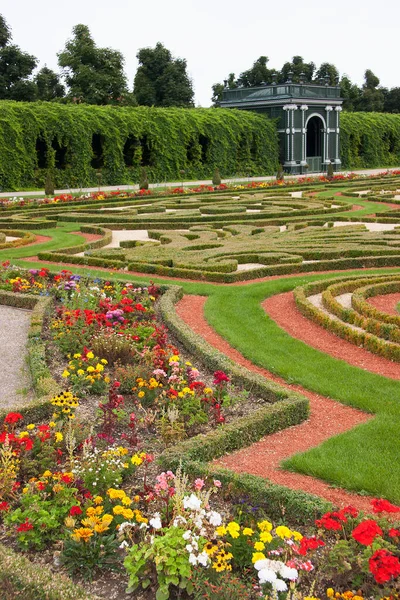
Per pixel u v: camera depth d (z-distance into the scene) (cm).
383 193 4222
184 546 574
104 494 690
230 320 1400
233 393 1026
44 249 2367
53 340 1273
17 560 568
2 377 1103
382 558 514
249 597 556
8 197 4550
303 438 879
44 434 775
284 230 2638
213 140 6531
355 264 1917
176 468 757
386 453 800
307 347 1229
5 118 4956
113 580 594
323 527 618
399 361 1147
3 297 1585
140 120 5956
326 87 7256
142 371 1038
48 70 8119
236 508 673
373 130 8031
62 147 5472
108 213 3356
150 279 1714
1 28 6831
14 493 716
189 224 2823
